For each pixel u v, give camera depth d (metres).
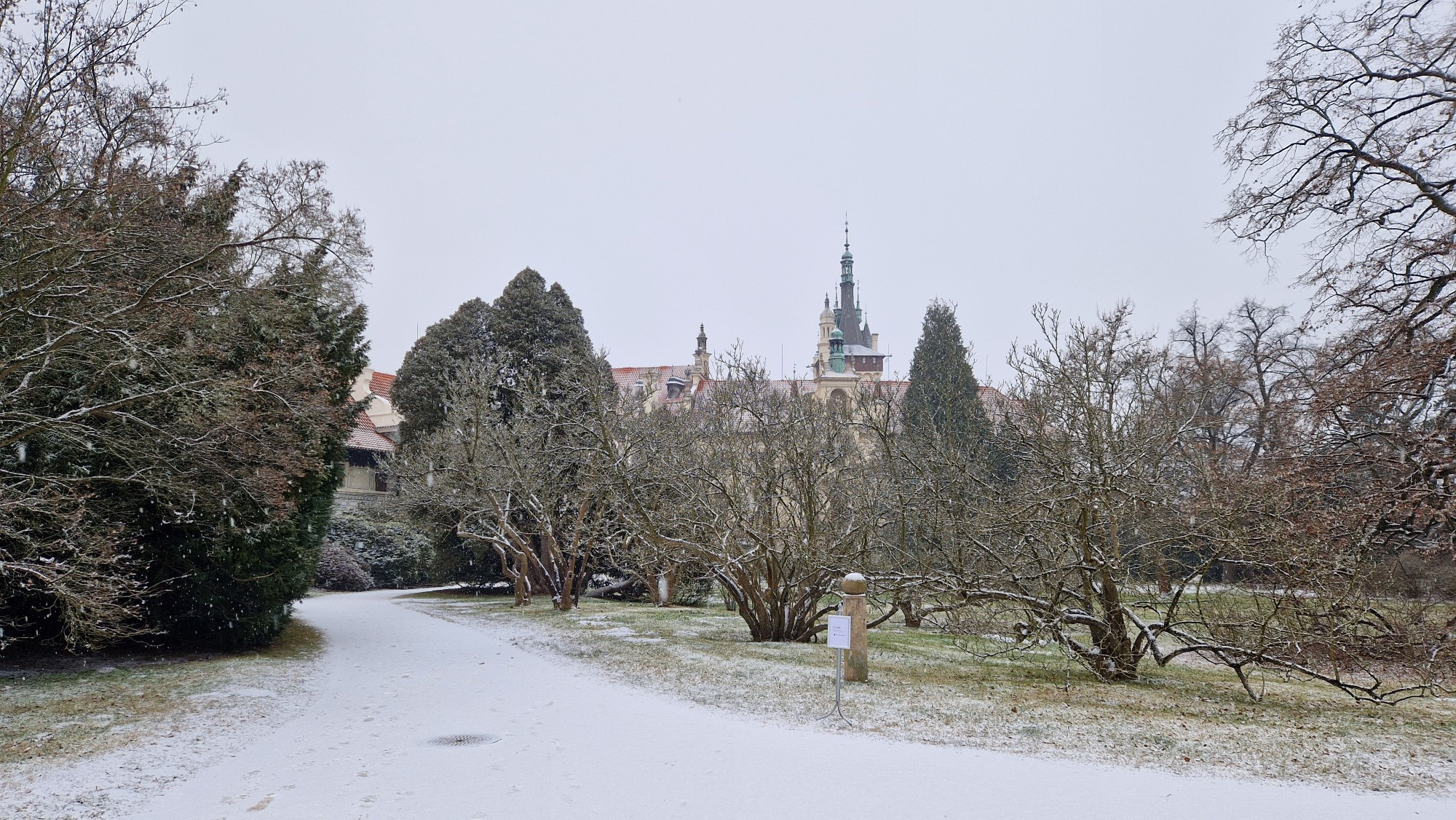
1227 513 13.17
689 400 28.92
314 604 30.88
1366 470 18.33
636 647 16.89
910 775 7.83
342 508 43.88
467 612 27.02
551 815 6.66
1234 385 29.80
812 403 21.08
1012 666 15.69
